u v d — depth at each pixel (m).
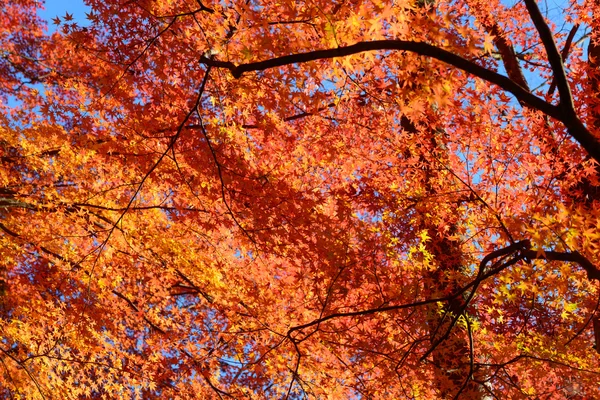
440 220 5.95
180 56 5.39
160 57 5.38
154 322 7.95
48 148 7.66
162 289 7.90
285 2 4.08
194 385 7.63
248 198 5.64
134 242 7.35
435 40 3.62
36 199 6.99
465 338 5.64
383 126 6.16
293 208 5.59
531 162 5.36
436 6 4.68
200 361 7.39
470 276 5.75
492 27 6.46
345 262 5.57
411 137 5.96
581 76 4.91
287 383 7.05
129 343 8.63
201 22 5.09
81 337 7.58
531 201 5.16
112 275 7.73
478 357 5.87
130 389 8.36
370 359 5.98
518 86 2.92
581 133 2.85
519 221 3.82
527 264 4.20
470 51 3.39
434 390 5.82
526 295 5.69
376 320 5.75
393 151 6.35
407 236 6.18
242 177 5.54
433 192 6.02
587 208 4.79
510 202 5.47
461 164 5.76
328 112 6.15
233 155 5.57
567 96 2.84
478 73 2.97
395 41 3.08
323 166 6.62
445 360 5.58
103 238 7.11
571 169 5.10
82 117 6.12
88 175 7.45
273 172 5.93
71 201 7.13
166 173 6.05
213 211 6.20
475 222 5.66
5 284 8.63
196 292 7.90
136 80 5.77
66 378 8.45
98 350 7.74
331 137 6.22
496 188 5.38
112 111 5.95
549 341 5.66
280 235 5.71
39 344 7.83
